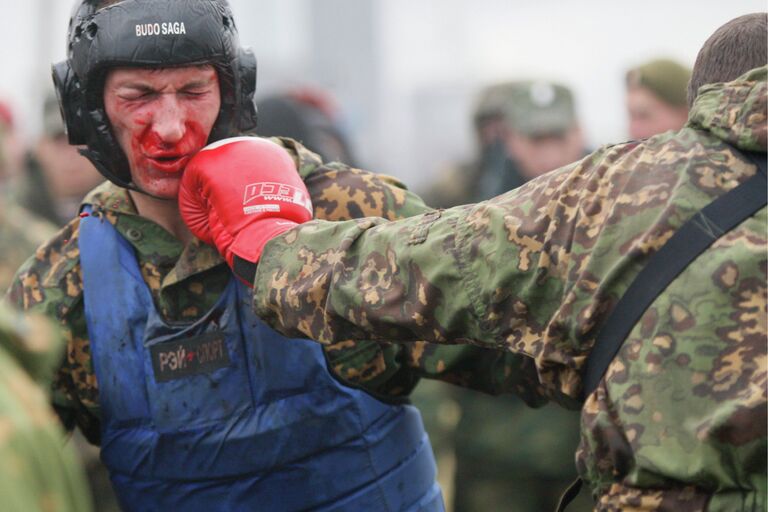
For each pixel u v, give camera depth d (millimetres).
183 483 6152
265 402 6051
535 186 5348
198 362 6039
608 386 4988
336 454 6160
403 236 5496
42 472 4055
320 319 5637
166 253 6176
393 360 6293
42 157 11961
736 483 4777
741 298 4809
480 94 13766
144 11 5832
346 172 6352
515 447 10391
